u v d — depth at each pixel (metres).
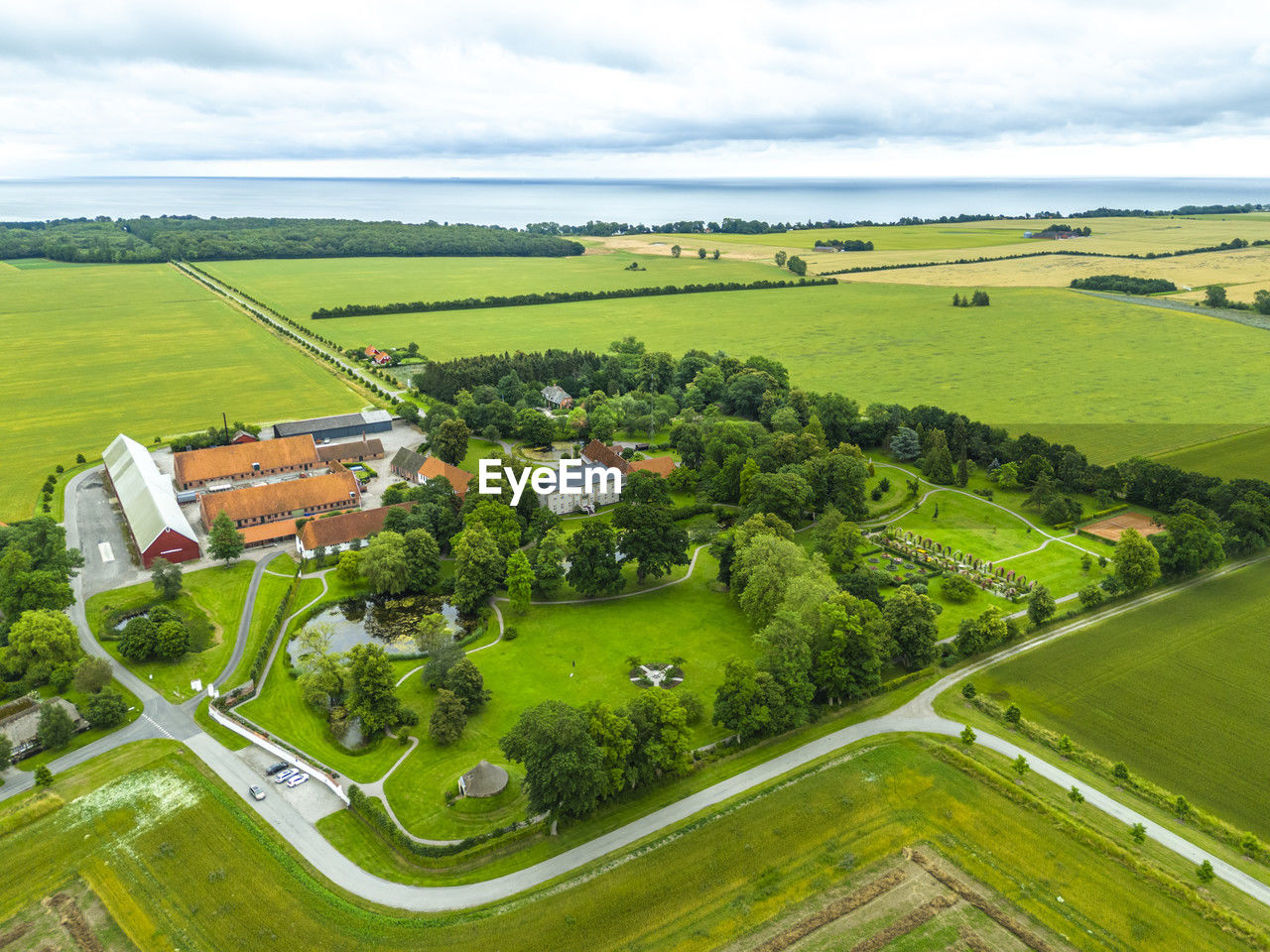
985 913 81.94
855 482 184.62
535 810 91.31
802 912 81.56
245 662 128.62
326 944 78.31
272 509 175.50
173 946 78.00
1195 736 110.44
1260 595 147.25
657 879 85.50
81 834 91.69
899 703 118.12
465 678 115.62
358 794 97.25
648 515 153.50
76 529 173.75
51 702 108.56
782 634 115.19
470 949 77.56
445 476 194.00
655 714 100.19
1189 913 82.62
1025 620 140.12
